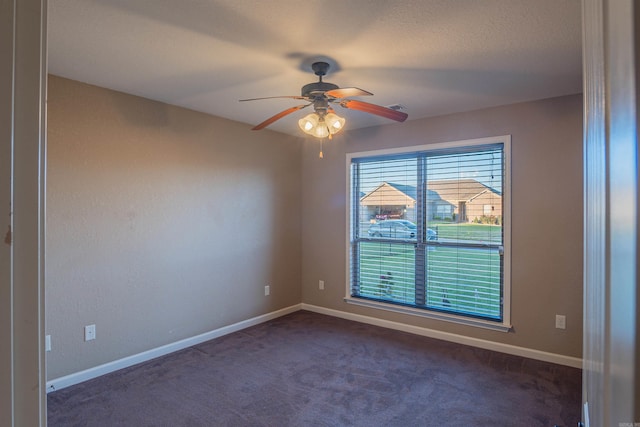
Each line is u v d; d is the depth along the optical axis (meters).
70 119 2.67
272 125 4.04
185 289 3.44
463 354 3.26
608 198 0.35
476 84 2.74
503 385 2.69
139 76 2.61
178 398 2.52
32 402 0.44
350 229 4.26
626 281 0.26
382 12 1.78
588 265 0.66
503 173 3.29
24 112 0.42
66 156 2.65
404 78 2.62
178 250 3.38
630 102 0.24
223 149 3.76
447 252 3.63
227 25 1.91
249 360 3.14
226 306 3.81
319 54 2.24
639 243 0.23
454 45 2.12
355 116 3.63
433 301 3.73
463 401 2.48
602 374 0.41
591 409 0.58
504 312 3.28
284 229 4.47
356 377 2.83
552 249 3.07
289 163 4.53
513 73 2.52
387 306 3.97
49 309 2.60
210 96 3.06
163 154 3.25
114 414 2.32
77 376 2.73
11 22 0.41
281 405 2.44
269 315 4.28
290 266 4.57
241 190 3.95
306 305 4.68
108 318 2.91
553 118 3.04
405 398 2.52
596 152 0.48
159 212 3.23
